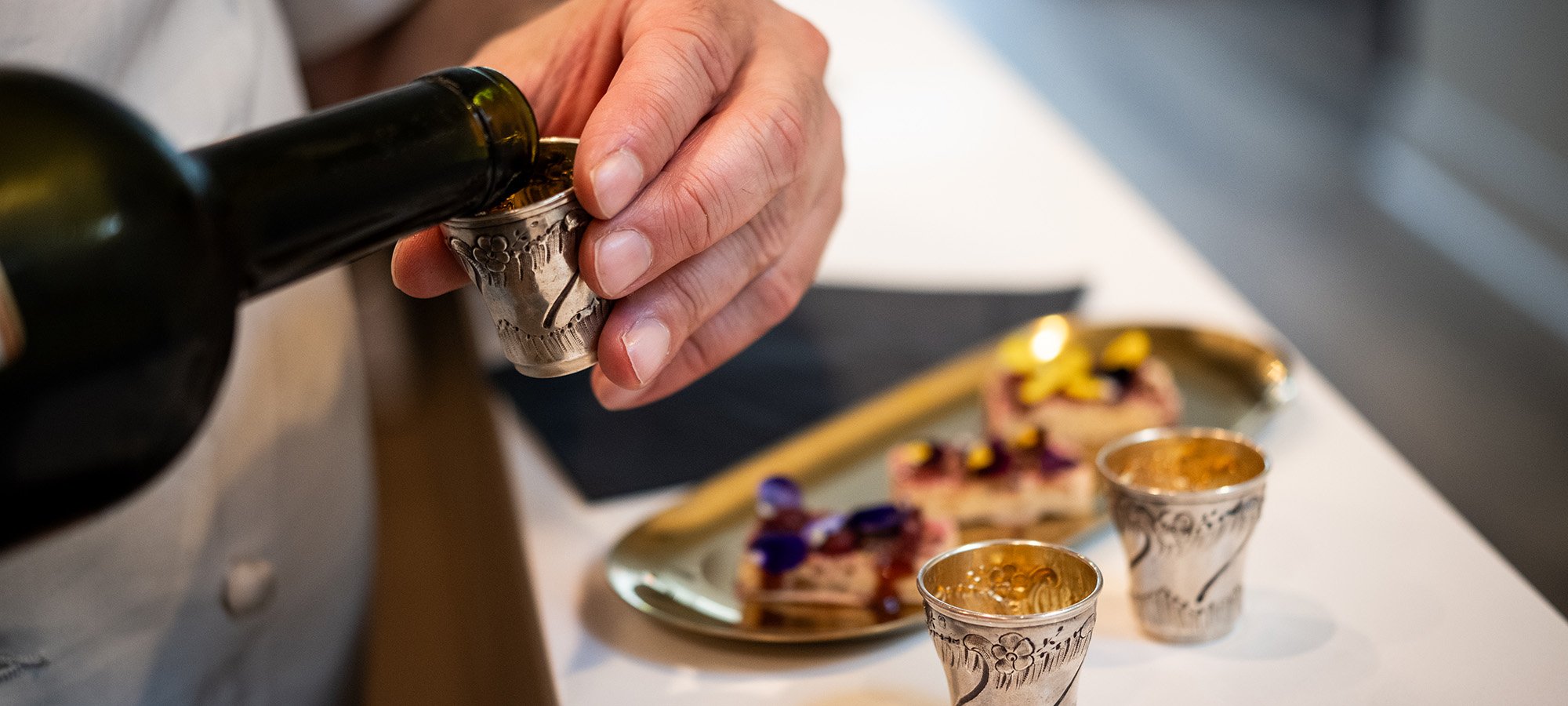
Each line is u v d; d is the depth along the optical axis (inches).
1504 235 96.0
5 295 15.8
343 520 29.5
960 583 20.5
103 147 16.4
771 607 24.1
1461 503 62.0
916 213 41.4
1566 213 98.7
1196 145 118.7
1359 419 27.2
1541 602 22.4
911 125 49.1
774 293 23.6
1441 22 125.3
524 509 27.4
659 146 20.1
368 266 54.2
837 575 23.9
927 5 62.9
